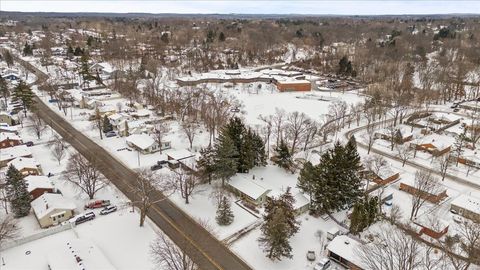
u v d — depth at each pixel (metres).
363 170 71.44
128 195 66.19
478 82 148.38
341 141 96.19
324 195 60.09
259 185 67.31
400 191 71.31
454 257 47.09
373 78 161.12
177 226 57.56
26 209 58.88
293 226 52.34
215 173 67.69
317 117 116.12
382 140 98.50
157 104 117.88
